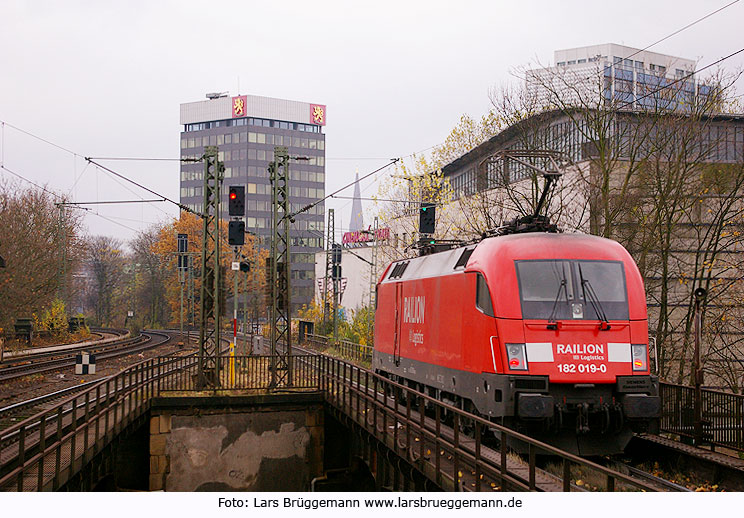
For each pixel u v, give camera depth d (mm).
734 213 26984
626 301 14078
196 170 130750
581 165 30281
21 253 46781
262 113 128500
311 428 23703
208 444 22828
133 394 22203
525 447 13719
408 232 38781
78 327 61281
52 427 16531
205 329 25688
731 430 13641
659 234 26641
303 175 131375
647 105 28328
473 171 40156
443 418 17453
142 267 106750
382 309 24016
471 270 15070
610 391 13766
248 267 27359
